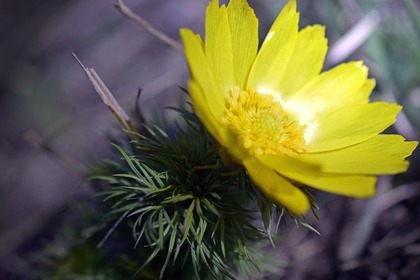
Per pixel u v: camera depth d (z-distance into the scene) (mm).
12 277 290
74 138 312
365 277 238
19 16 371
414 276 232
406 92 256
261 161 167
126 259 199
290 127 182
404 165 161
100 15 356
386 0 265
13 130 343
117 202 179
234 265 187
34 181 322
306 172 164
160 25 335
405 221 244
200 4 332
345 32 273
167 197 168
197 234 165
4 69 359
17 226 304
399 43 261
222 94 177
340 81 191
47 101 344
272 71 190
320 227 251
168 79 294
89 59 349
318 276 245
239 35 180
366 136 178
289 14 187
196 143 171
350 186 152
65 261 219
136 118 212
